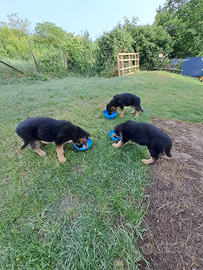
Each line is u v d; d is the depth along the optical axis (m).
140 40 16.91
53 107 5.37
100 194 2.31
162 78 11.70
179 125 4.71
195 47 22.91
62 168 2.77
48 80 10.74
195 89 8.90
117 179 2.64
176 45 23.91
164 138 2.67
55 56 12.62
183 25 20.77
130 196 2.36
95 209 2.13
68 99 6.13
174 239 1.86
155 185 2.54
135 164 2.93
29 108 5.24
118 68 13.01
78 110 5.22
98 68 13.77
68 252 1.69
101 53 13.49
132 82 9.86
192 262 1.67
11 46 14.63
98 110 5.33
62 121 2.94
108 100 6.31
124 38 13.59
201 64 16.28
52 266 1.60
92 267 1.56
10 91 7.32
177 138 3.96
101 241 1.80
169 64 19.94
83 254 1.65
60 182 2.49
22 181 2.54
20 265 1.61
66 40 13.66
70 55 13.88
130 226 1.92
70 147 3.43
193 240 1.85
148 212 2.14
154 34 16.89
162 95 7.52
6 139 3.58
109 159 3.03
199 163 3.08
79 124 4.36
